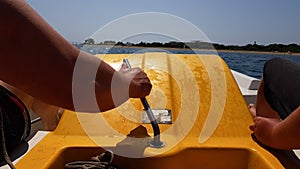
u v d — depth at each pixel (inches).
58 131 45.4
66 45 33.0
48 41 31.4
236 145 43.2
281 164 38.9
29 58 31.0
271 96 49.1
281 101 46.3
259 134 43.8
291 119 38.9
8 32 29.7
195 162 43.0
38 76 31.9
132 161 40.8
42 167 37.0
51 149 40.9
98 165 38.9
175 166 41.4
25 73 31.7
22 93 44.4
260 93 54.1
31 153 39.9
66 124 46.4
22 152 42.4
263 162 39.9
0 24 29.2
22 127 42.7
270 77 50.6
